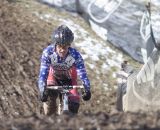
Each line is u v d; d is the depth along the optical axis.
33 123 7.46
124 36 20.98
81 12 23.44
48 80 12.02
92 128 7.14
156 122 7.34
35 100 16.20
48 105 11.77
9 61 18.33
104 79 18.83
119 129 7.06
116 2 21.52
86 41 21.53
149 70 12.65
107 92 17.94
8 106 15.58
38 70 18.09
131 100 12.67
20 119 7.80
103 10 22.11
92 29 22.67
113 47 21.44
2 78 17.23
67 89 11.27
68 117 7.76
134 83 12.98
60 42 11.27
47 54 11.67
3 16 21.84
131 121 7.37
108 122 7.38
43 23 22.09
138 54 20.33
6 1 23.56
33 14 22.81
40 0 24.53
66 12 23.83
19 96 16.28
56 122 7.48
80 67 11.77
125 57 20.73
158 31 18.75
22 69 17.97
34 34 20.78
